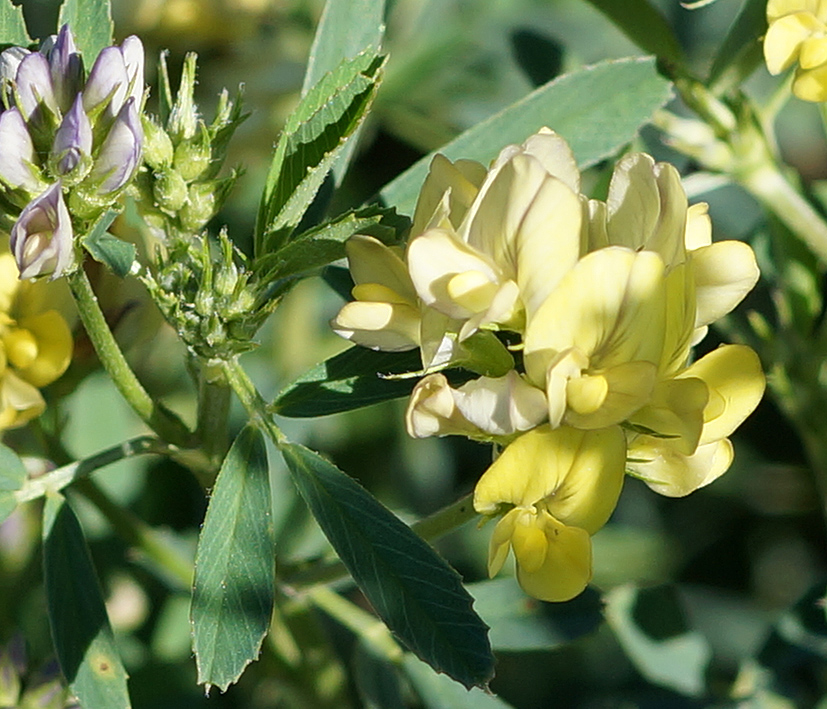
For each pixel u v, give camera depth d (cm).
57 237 26
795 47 29
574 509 26
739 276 26
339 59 29
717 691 33
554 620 30
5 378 28
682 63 32
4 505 28
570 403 26
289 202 27
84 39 28
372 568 27
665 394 26
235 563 27
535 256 26
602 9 32
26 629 34
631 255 26
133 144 26
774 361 33
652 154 34
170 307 27
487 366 26
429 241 26
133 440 28
